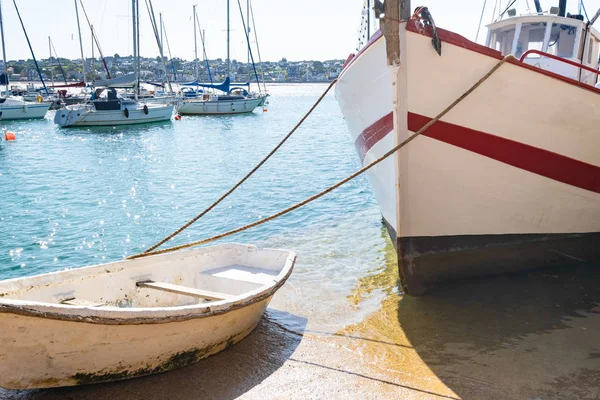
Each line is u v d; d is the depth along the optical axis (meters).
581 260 7.54
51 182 16.80
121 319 4.27
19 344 4.03
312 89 163.50
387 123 6.36
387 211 7.49
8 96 43.75
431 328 5.89
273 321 6.15
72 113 35.97
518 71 5.88
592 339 5.53
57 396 4.53
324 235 10.20
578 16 10.00
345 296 6.95
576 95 6.09
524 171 6.53
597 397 4.51
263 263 6.68
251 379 4.86
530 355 5.23
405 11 5.71
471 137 6.22
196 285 6.38
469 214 6.77
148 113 38.47
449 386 4.72
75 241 10.36
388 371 5.00
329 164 19.86
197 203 13.57
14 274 8.60
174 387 4.70
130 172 18.77
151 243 10.22
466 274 7.11
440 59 5.82
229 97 48.25
